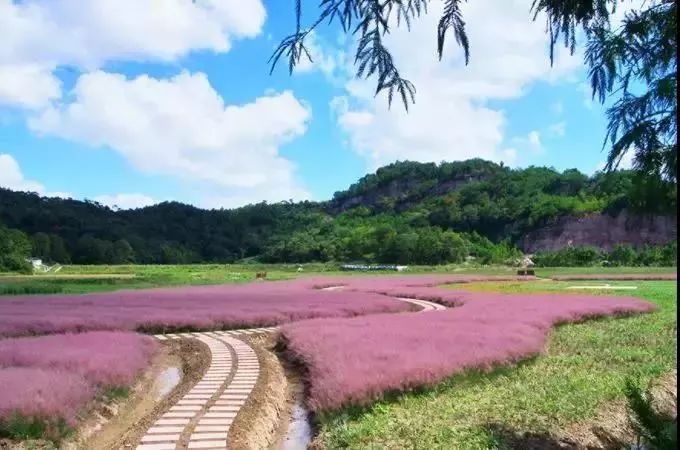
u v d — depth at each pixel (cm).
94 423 1259
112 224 16438
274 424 1312
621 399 1354
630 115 657
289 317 3275
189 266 13000
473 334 2106
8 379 1293
